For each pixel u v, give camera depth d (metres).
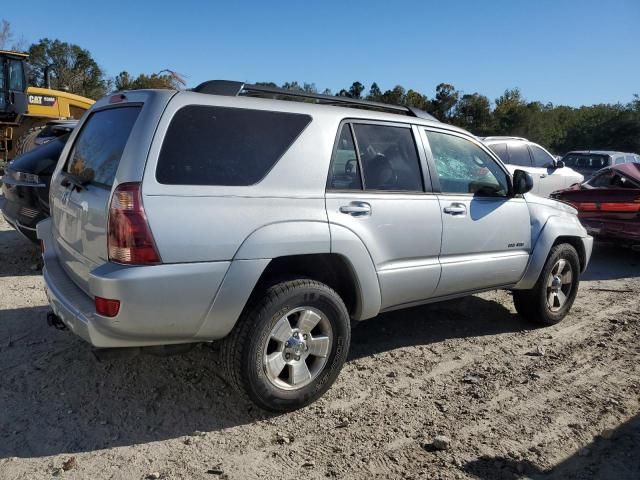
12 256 7.19
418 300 4.45
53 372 4.11
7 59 15.57
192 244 3.19
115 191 3.13
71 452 3.21
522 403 3.99
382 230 4.03
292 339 3.62
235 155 3.45
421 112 4.75
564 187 12.74
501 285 5.08
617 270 8.38
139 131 3.22
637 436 3.60
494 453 3.36
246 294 3.37
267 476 3.07
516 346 5.07
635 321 5.87
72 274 3.77
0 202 10.66
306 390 3.71
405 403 3.93
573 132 56.81
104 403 3.74
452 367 4.57
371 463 3.22
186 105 3.36
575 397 4.11
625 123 52.53
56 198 4.16
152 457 3.20
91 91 52.31
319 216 3.68
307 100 4.19
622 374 4.53
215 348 3.80
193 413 3.68
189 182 3.25
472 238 4.68
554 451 3.41
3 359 4.27
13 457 3.12
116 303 3.05
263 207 3.46
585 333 5.47
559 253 5.45
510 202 5.07
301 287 3.58
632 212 8.40
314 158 3.74
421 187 4.40
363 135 4.11
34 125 16.92
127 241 3.07
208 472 3.08
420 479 3.09
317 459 3.24
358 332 5.25
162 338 3.28
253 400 3.53
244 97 3.63
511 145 12.23
